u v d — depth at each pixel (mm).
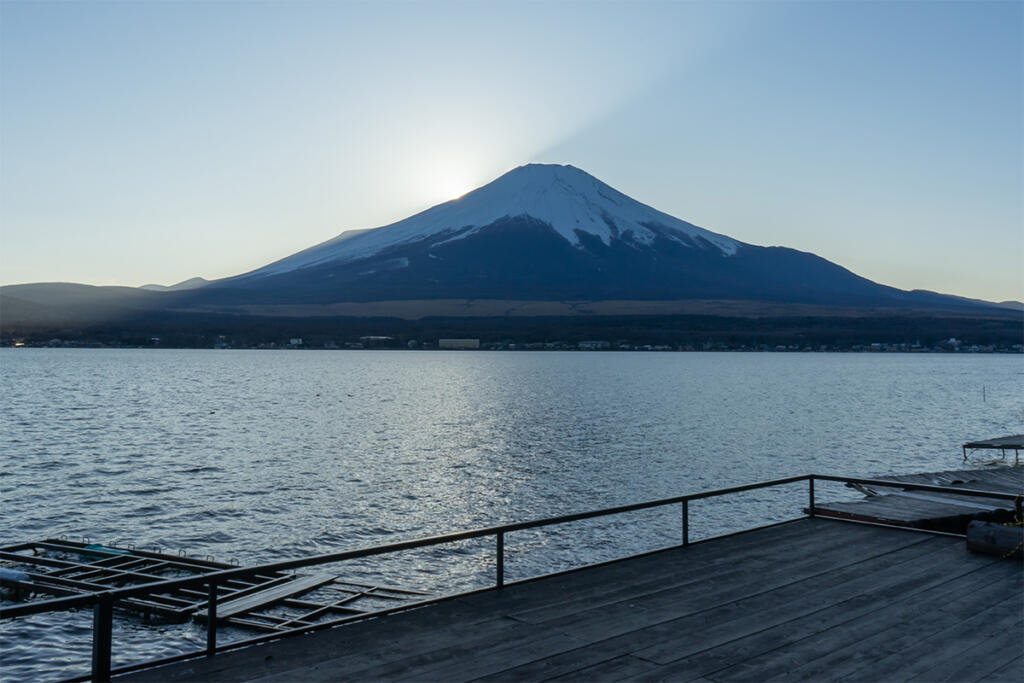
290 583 22734
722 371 185000
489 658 7691
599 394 104625
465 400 94438
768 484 13898
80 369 175375
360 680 7105
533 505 33875
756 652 7938
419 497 35562
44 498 35406
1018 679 7305
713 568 11258
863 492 34094
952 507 21344
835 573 11023
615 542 27438
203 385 122375
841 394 106812
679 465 44562
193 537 28688
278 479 40125
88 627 20094
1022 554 11727
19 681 16844
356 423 68125
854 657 7820
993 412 81938
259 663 7520
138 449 51125
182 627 19641
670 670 7434
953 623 8883
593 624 8750
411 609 9266
